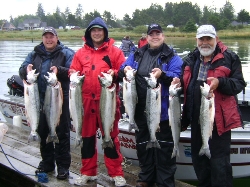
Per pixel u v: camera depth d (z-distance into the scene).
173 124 4.00
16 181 5.37
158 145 4.08
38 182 4.73
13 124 7.93
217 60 3.80
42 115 4.60
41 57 4.55
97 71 4.25
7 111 8.77
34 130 4.39
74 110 4.18
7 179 5.53
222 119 3.80
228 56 3.81
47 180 4.73
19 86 8.72
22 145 6.29
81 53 4.36
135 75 4.16
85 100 4.34
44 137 4.75
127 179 4.89
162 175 4.30
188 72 4.04
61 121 4.62
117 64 4.34
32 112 4.36
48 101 4.33
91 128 4.45
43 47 4.57
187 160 5.67
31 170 5.16
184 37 58.50
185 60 4.14
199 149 4.04
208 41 3.81
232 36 58.78
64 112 4.62
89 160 4.59
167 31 69.81
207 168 4.10
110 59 4.30
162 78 4.02
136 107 4.29
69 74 4.33
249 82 14.57
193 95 3.97
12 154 5.84
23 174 5.00
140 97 4.21
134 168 5.32
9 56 29.59
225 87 3.67
